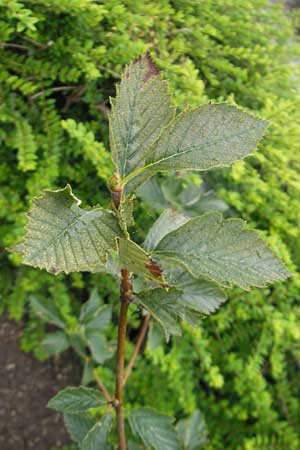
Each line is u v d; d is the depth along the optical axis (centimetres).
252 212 84
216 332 84
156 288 40
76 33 72
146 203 72
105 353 73
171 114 35
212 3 81
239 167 69
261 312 79
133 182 35
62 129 75
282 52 85
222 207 72
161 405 84
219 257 37
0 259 84
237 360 82
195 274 37
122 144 35
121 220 29
